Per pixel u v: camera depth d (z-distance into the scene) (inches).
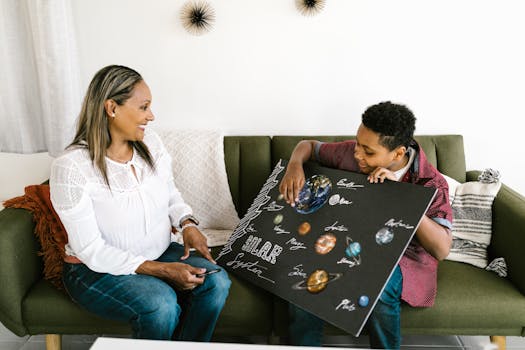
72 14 80.8
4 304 57.6
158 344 43.2
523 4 77.9
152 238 58.8
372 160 57.3
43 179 91.4
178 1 80.7
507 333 59.4
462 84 82.4
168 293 53.9
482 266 64.8
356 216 57.1
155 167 60.0
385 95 84.0
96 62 84.1
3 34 77.7
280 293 56.4
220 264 64.4
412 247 59.5
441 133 85.1
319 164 68.5
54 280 60.7
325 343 69.9
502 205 64.8
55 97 77.7
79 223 52.9
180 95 85.6
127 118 54.4
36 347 69.2
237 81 84.5
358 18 80.4
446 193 57.4
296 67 83.4
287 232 61.6
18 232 58.4
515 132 83.9
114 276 55.0
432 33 80.4
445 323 58.0
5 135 83.0
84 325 59.7
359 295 51.5
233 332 60.2
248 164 77.7
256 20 81.3
